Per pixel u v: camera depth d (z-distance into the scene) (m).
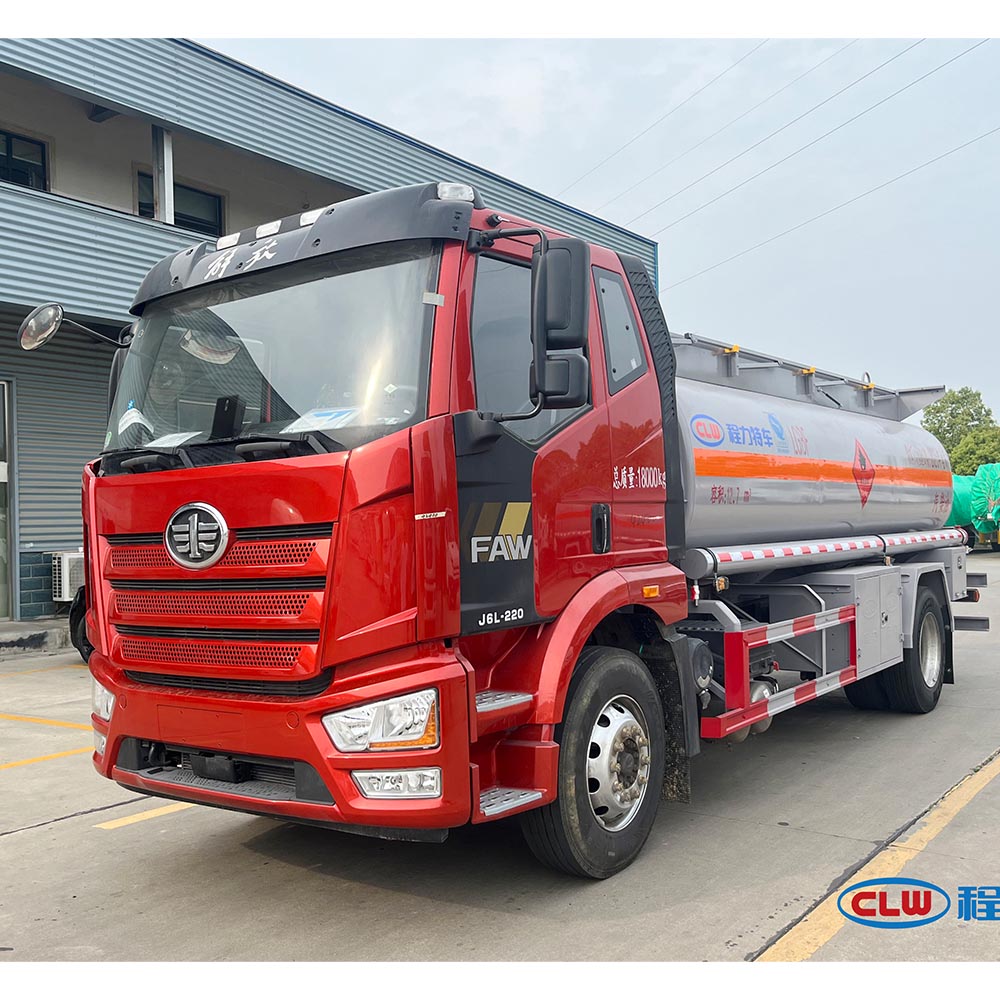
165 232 13.75
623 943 3.68
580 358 3.64
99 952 3.71
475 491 3.72
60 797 5.91
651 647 4.85
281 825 5.28
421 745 3.47
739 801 5.54
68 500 14.29
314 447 3.57
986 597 17.55
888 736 7.06
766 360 6.93
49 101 14.69
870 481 7.57
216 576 3.74
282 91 15.18
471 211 3.88
